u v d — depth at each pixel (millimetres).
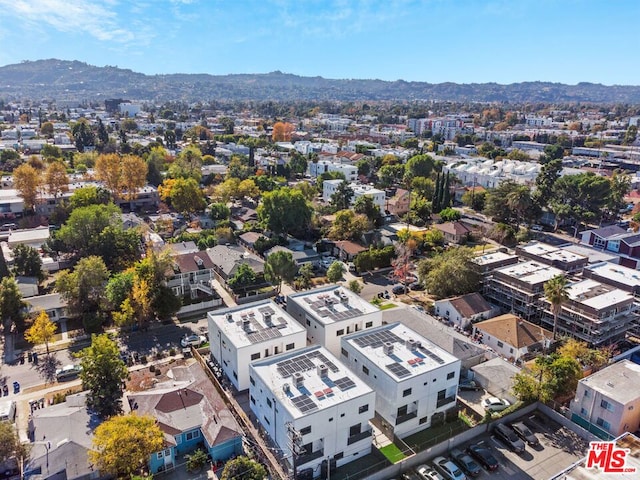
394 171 169500
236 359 54562
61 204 119562
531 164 175250
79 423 46500
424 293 85875
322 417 42938
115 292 70000
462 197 150500
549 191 128125
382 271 96125
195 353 63719
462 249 84375
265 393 47344
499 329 66875
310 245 109375
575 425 50625
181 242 101688
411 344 53688
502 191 126625
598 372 53531
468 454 47281
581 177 132875
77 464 41750
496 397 56594
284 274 81500
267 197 112312
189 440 47000
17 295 68688
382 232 112812
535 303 73688
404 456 47031
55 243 95062
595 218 128375
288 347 57750
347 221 108188
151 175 155750
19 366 60812
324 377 48531
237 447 46250
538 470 45438
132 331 70562
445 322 74250
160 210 134625
